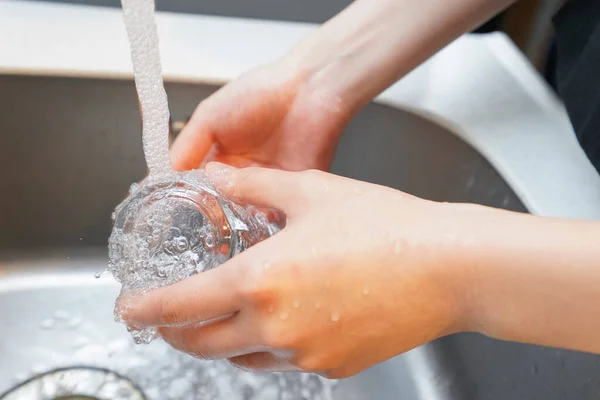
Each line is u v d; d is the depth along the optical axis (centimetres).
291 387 62
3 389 60
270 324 42
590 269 41
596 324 42
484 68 65
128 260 46
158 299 43
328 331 43
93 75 60
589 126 56
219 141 58
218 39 64
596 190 56
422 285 43
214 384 61
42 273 66
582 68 57
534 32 82
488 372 59
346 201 44
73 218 66
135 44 44
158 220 47
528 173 57
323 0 71
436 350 65
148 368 62
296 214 45
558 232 42
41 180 64
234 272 42
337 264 42
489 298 43
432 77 64
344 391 63
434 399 63
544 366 55
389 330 44
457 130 60
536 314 42
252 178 47
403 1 56
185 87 62
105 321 64
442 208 44
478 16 56
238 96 56
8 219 65
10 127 61
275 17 71
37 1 64
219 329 44
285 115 57
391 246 43
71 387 60
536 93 63
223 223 47
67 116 62
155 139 47
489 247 42
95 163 64
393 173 66
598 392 51
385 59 55
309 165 58
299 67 56
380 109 62
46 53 60
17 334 63
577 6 60
